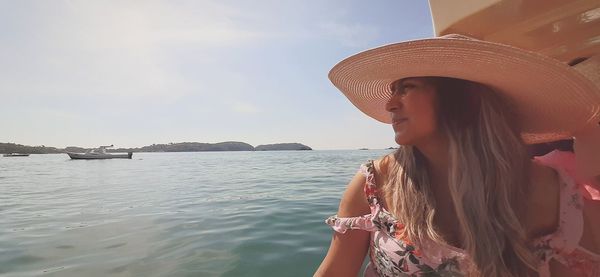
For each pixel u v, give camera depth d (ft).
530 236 3.96
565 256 3.90
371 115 6.05
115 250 19.22
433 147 4.40
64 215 32.40
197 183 64.39
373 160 5.16
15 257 18.52
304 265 15.80
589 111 4.21
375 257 4.54
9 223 28.91
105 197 45.96
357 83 5.03
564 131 4.89
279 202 35.86
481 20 6.56
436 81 4.25
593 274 3.87
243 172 96.73
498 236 3.68
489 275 3.60
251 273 14.89
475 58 3.73
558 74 3.77
